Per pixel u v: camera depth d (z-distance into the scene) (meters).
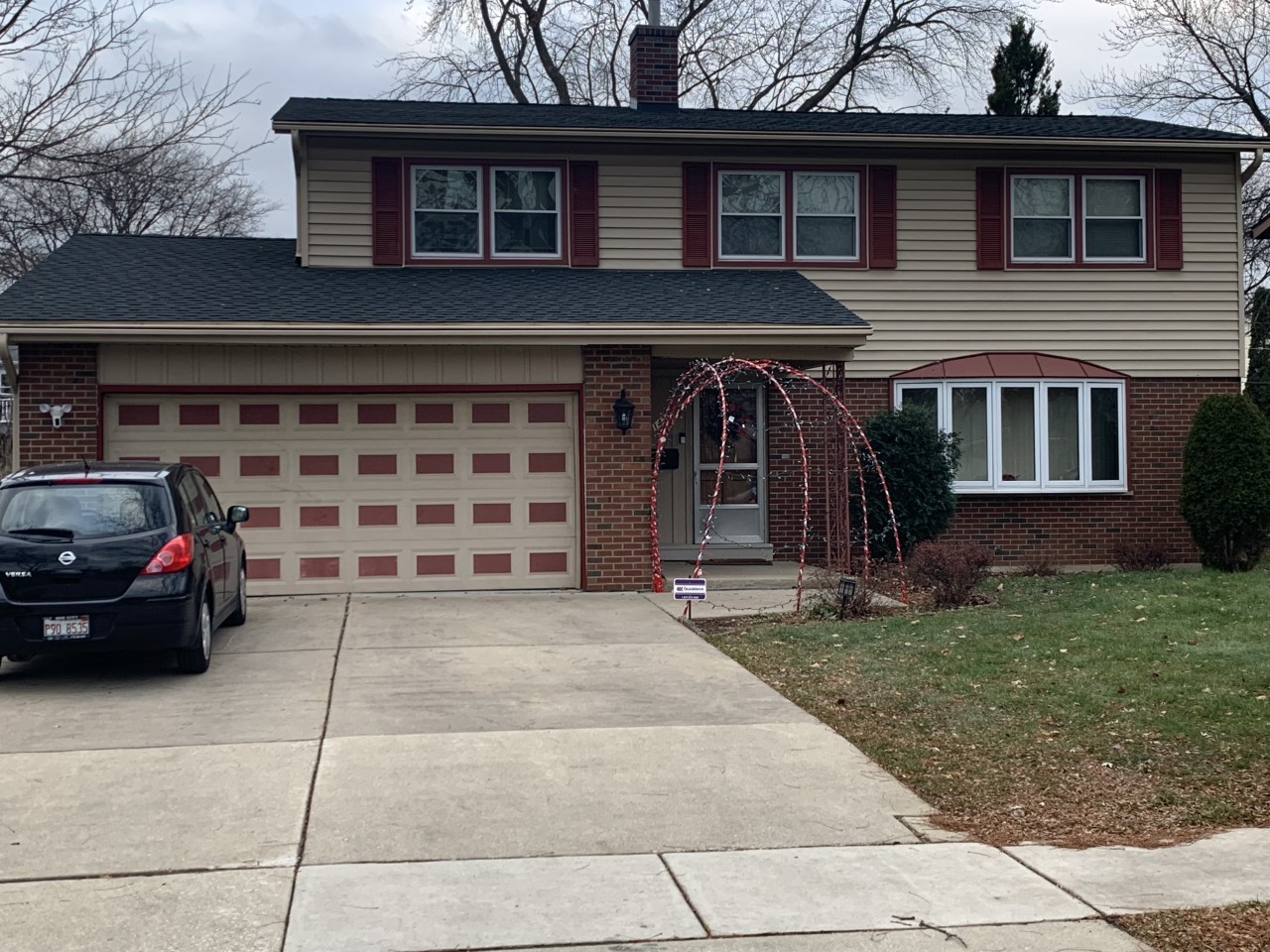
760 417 16.72
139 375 13.45
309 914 5.05
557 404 14.33
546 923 4.99
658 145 16.48
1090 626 11.13
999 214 17.23
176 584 9.07
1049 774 7.04
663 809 6.45
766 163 16.83
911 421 15.93
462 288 15.12
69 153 17.17
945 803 6.62
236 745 7.55
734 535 16.67
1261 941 4.85
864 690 8.98
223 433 13.71
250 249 16.80
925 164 17.14
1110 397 17.47
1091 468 17.42
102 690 9.05
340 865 5.61
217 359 13.62
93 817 6.23
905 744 7.68
